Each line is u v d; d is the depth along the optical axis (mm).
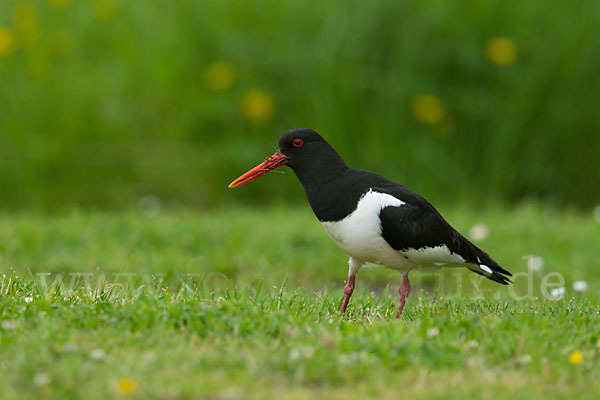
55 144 15914
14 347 5734
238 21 15898
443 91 15312
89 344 5871
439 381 5461
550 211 14258
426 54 15258
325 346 5859
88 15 16969
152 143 16203
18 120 16016
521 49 15273
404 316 7492
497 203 14734
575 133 15461
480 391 5312
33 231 11750
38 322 6316
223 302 7102
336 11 15469
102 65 17000
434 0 15188
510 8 15258
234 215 13594
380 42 15359
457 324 6523
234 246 11555
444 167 15117
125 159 16141
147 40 16531
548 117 15328
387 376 5496
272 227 12500
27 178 15859
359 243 7742
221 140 16000
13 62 16219
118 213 13969
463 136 15336
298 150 8031
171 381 5250
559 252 11797
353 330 6352
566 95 15312
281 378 5414
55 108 16109
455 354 5902
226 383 5254
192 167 15891
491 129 15258
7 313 6445
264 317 6527
